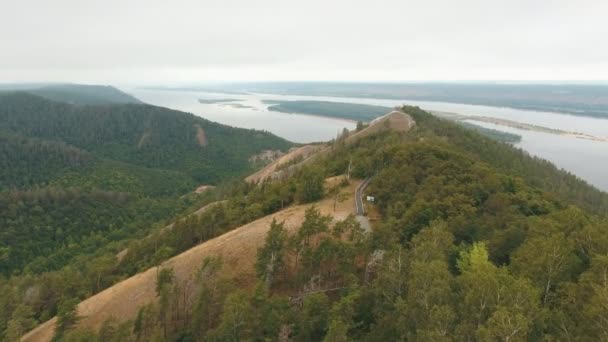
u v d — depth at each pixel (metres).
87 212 184.25
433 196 65.81
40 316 78.12
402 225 58.38
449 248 47.16
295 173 116.31
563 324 30.66
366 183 93.00
